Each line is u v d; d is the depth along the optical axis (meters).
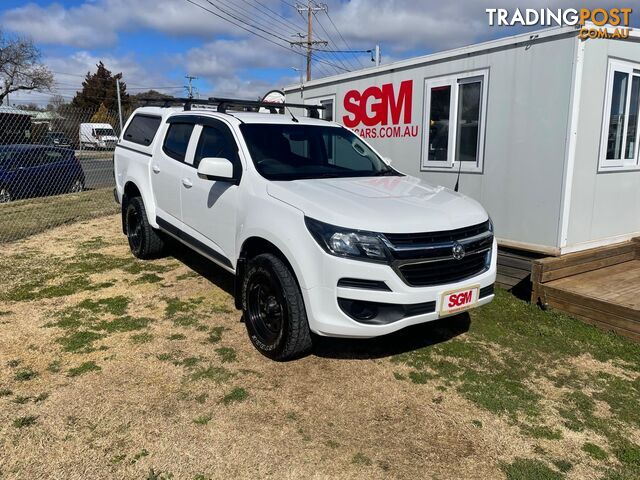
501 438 3.03
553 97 5.11
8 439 2.83
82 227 8.71
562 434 3.09
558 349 4.25
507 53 5.45
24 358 3.76
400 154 6.91
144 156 6.09
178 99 5.99
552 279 5.17
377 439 2.98
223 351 3.99
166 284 5.50
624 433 3.12
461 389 3.57
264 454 2.81
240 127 4.60
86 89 59.69
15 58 43.66
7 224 8.81
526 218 5.50
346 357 3.98
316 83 8.18
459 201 4.05
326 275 3.35
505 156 5.61
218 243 4.57
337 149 4.98
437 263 3.53
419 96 6.51
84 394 3.31
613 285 5.07
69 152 14.16
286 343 3.64
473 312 5.01
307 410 3.24
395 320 3.39
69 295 5.11
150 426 3.01
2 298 4.96
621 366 3.99
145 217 6.07
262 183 4.03
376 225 3.35
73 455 2.73
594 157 5.39
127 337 4.18
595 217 5.62
